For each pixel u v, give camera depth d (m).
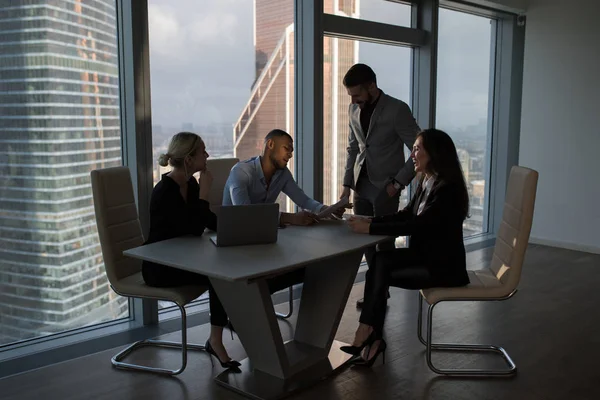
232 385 2.79
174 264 2.39
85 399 2.68
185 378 2.91
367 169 3.95
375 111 3.82
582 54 5.70
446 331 3.59
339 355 3.13
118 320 3.67
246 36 4.12
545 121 6.02
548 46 5.93
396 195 3.94
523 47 6.21
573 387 2.84
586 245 5.84
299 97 4.50
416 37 5.20
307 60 4.40
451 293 2.84
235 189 3.12
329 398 2.72
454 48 5.83
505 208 3.05
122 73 3.49
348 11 4.71
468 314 3.92
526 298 4.29
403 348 3.32
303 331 3.19
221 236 2.65
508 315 3.91
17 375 2.90
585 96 5.71
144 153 3.55
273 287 3.11
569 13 5.75
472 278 3.04
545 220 6.12
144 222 3.60
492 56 6.33
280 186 3.39
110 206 2.94
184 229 2.91
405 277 2.96
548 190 6.07
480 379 2.92
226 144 4.11
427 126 5.39
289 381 2.82
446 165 2.93
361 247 2.69
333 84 4.70
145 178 3.58
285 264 2.36
